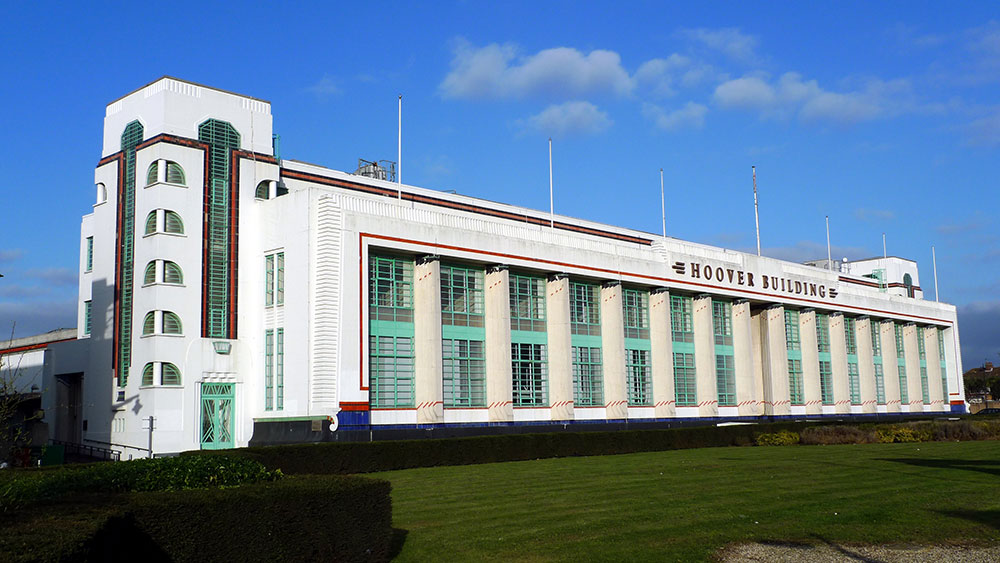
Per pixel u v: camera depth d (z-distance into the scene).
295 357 47.53
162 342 48.59
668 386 66.12
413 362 51.25
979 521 22.02
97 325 54.50
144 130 52.75
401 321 51.09
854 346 88.88
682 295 70.44
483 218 62.94
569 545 19.14
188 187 51.00
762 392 77.69
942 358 104.06
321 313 46.59
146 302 49.81
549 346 59.34
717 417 70.06
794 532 20.64
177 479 15.52
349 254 47.97
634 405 64.19
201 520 13.84
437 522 21.98
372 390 48.84
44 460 44.22
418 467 40.53
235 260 51.72
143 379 49.19
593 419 60.97
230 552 14.15
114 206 54.69
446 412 52.53
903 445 51.44
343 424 45.97
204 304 50.41
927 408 100.00
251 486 15.18
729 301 75.00
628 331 65.56
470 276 55.84
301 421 46.25
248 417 50.59
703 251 73.69
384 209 51.16
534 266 57.56
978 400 178.88
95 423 53.38
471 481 32.09
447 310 53.97
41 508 12.71
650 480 31.11
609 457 46.22
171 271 49.84
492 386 55.06
